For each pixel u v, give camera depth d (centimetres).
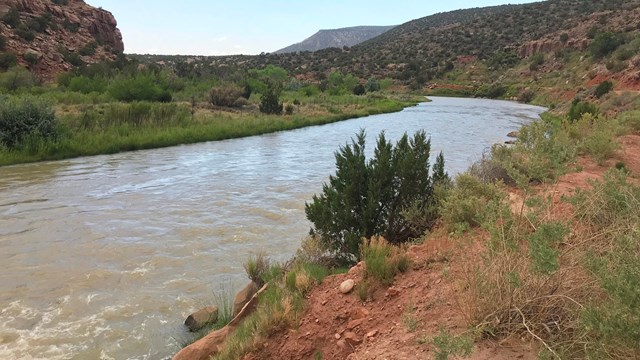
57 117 2438
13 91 4288
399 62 14550
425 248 557
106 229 1067
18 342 590
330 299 480
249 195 1420
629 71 5450
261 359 434
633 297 237
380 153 745
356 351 386
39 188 1504
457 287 396
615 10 10512
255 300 549
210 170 1861
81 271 820
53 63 6919
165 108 3133
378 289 471
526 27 13888
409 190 721
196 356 493
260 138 2994
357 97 7619
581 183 859
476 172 962
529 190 420
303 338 437
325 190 743
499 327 321
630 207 367
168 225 1099
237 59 17338
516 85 9775
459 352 287
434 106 7000
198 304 693
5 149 2027
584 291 306
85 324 637
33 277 793
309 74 13625
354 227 698
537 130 615
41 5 8519
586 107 2539
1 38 6362
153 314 664
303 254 689
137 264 853
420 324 379
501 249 354
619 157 1223
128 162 2042
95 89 4831
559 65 9262
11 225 1095
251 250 923
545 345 268
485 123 4031
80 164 1980
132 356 561
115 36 10750
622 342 242
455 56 13675
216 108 4372
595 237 348
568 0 15038
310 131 3434
